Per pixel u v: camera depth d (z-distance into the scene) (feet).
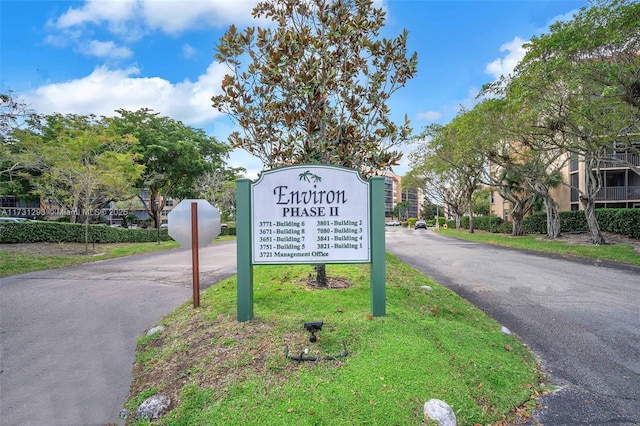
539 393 10.37
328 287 18.38
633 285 25.13
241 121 18.31
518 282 26.16
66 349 13.41
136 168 58.49
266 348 11.19
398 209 307.78
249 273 13.57
